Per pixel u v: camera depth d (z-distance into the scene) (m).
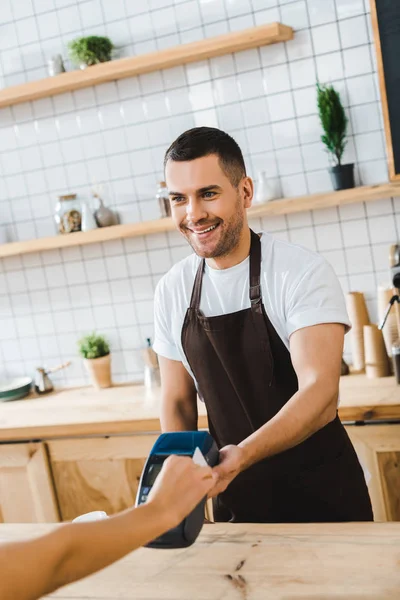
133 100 2.94
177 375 1.91
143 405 2.73
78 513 2.79
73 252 3.16
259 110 2.79
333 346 1.54
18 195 3.21
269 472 1.75
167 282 1.87
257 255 1.70
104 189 3.07
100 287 3.17
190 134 1.53
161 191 2.85
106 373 3.09
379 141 2.66
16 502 2.83
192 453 1.12
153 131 2.94
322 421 1.48
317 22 2.64
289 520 1.79
